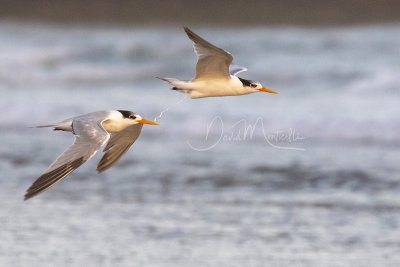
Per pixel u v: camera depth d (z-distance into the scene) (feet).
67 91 83.61
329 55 85.20
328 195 47.11
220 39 95.30
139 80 88.43
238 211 44.14
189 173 52.95
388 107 66.74
